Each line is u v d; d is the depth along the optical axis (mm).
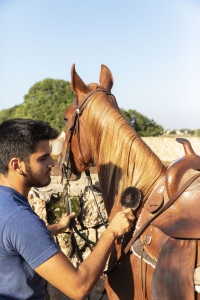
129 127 1999
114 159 1999
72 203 2893
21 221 1368
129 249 1797
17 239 1357
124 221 1694
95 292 2846
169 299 1569
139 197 1843
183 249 1591
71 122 2270
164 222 1674
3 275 1417
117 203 1997
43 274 1378
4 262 1406
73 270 1407
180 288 1552
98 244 1596
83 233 2922
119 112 2055
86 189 2992
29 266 1449
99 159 2088
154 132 25781
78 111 2164
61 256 1397
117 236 1654
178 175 1713
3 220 1374
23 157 1441
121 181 1983
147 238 1718
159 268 1619
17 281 1425
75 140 2271
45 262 1364
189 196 1664
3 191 1444
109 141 2014
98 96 2109
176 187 1706
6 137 1447
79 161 2303
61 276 1374
